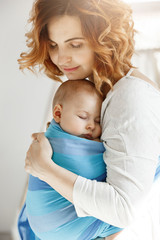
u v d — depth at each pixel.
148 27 4.30
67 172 1.08
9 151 2.33
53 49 1.21
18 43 2.25
